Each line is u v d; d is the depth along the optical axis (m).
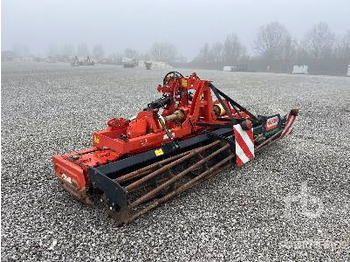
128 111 12.32
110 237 4.18
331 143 8.42
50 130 9.20
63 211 4.76
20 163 6.57
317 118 11.59
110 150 5.22
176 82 6.41
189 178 5.80
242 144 6.18
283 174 6.30
